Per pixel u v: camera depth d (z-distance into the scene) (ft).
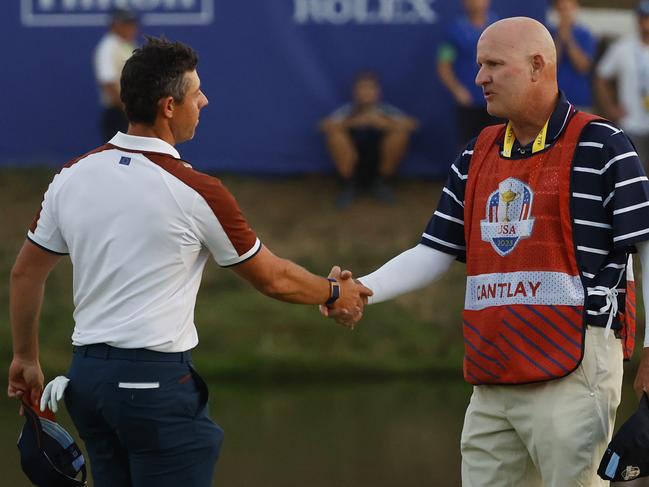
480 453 54.80
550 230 52.01
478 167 54.39
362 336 119.03
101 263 49.65
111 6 132.36
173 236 49.29
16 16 132.46
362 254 129.08
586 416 51.44
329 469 80.48
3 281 125.39
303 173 136.77
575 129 52.03
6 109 133.90
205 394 51.03
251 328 119.03
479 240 53.78
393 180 136.56
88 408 50.11
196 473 50.80
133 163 49.67
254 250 50.83
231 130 134.00
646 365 51.39
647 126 130.00
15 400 104.88
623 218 50.85
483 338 53.36
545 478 52.70
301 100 133.69
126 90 50.14
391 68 132.87
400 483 77.05
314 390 109.70
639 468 50.72
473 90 129.39
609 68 131.34
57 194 50.80
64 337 117.91
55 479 53.67
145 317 49.24
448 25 131.85
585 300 51.44
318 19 132.67
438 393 107.14
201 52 132.77
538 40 52.24
